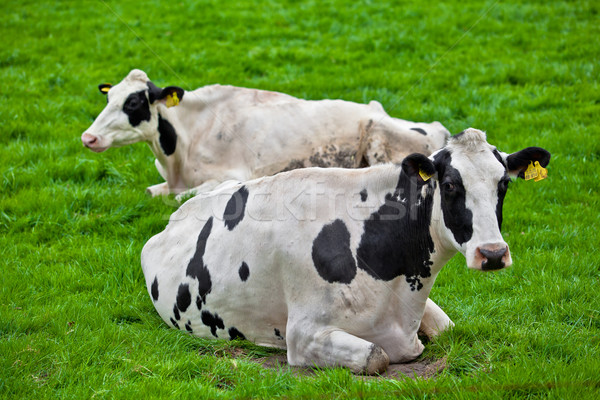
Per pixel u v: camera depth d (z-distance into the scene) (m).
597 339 6.11
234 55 17.31
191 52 17.62
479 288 7.52
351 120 10.44
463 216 5.33
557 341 5.88
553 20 19.00
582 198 10.09
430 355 6.03
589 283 7.36
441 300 7.26
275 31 19.23
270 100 10.75
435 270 5.82
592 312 6.64
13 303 7.14
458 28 19.16
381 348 5.65
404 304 5.88
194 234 6.84
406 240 5.77
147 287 7.28
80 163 11.34
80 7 21.77
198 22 20.02
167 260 6.98
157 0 22.33
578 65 15.68
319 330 5.71
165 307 6.93
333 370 5.36
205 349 6.36
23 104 14.22
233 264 6.27
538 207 9.95
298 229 5.93
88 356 5.91
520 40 17.77
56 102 14.52
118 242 8.93
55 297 7.39
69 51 17.98
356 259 5.77
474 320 6.50
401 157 10.24
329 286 5.72
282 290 6.01
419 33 18.62
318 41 18.67
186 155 10.53
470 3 21.12
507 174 5.43
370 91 14.54
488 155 5.42
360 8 21.00
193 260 6.65
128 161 11.84
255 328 6.31
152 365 5.77
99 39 18.77
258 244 6.11
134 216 9.87
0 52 17.45
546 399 4.96
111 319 7.05
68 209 9.90
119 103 10.09
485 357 5.74
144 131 10.24
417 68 16.33
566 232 8.87
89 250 8.66
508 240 8.79
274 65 16.91
